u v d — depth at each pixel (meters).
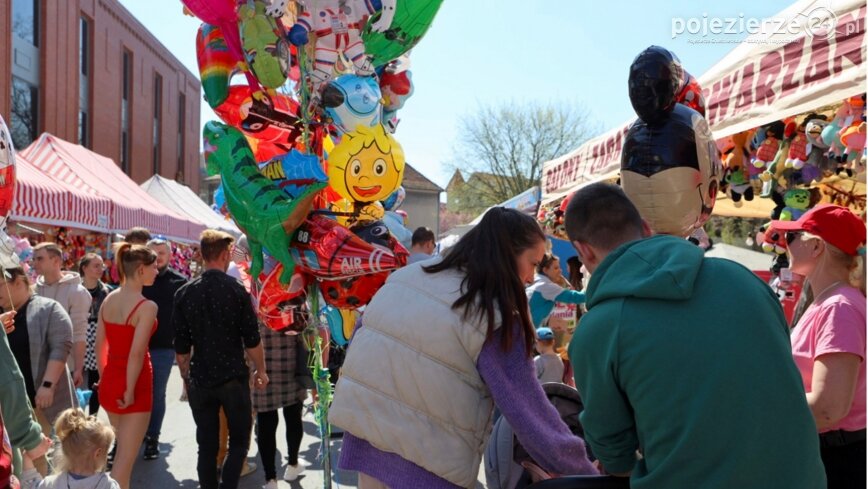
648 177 2.36
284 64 2.88
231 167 2.90
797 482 1.43
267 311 3.05
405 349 2.00
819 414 2.16
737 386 1.44
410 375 1.97
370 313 2.12
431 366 1.96
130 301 4.00
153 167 28.05
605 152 5.27
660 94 2.29
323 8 3.00
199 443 4.04
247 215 2.83
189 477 5.05
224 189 2.93
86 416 3.02
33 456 2.52
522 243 2.03
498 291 1.97
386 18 3.12
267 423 4.71
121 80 23.94
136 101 25.56
